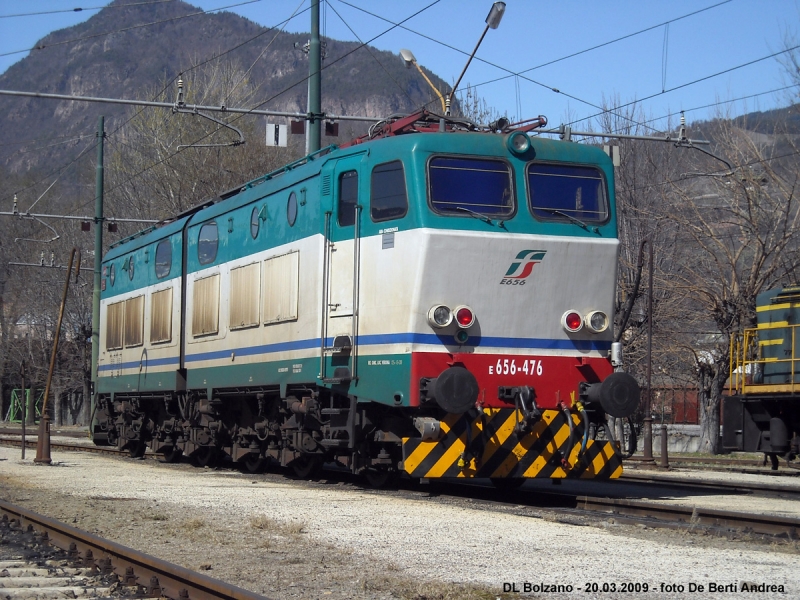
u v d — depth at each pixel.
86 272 48.25
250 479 16.14
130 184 43.62
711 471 20.64
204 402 18.11
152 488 14.27
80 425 51.53
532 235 12.30
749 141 29.14
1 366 52.47
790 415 17.34
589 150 12.97
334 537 9.30
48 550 8.69
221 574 7.57
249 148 39.84
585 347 12.61
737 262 28.70
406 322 11.92
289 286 14.49
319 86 20.31
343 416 13.17
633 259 28.97
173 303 19.52
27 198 74.31
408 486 14.63
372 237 12.57
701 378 28.80
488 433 12.05
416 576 7.48
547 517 10.90
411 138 12.27
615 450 12.66
